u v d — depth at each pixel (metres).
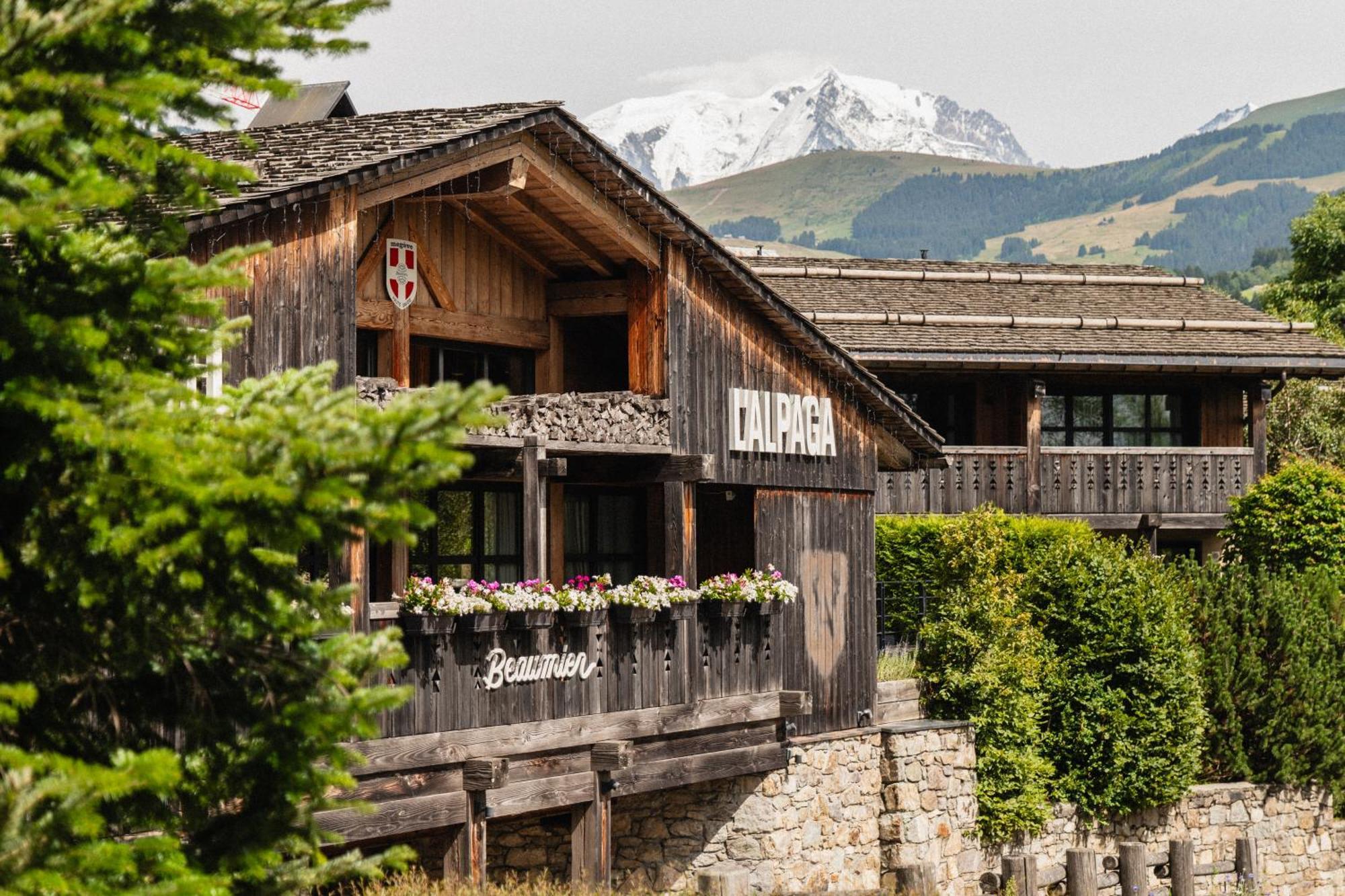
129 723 8.16
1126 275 38.06
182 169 8.14
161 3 7.50
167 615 7.57
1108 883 24.39
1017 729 24.17
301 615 7.86
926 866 19.44
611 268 20.25
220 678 8.14
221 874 7.73
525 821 20.27
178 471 6.79
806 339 21.59
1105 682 24.67
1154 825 25.20
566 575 22.72
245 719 8.09
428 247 19.17
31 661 7.62
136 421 6.98
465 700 16.22
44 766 6.53
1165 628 24.92
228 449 6.90
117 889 6.75
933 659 24.47
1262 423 34.28
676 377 19.73
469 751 16.23
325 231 15.08
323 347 15.01
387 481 6.82
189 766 8.05
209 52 7.80
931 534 26.98
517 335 20.41
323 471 6.82
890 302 33.94
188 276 7.60
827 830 21.44
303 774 8.00
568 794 17.48
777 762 20.62
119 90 6.85
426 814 15.84
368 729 7.90
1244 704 26.50
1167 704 24.81
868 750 22.27
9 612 7.64
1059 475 32.38
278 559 7.27
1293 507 30.12
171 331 7.89
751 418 20.97
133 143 7.33
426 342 19.70
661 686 18.81
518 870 20.28
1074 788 24.53
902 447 24.89
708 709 19.48
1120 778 24.38
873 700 23.03
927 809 22.72
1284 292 55.53
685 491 19.70
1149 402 34.88
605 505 23.41
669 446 19.50
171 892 6.85
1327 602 28.17
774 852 20.45
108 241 7.75
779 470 21.48
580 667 17.64
